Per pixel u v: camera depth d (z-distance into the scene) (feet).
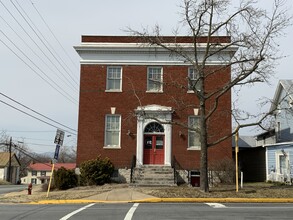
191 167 93.97
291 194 65.72
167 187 77.56
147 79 97.19
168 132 94.84
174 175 88.38
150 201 60.75
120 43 97.55
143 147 95.30
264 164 106.83
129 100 96.68
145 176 87.71
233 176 88.74
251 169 117.08
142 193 66.85
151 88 97.19
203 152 69.15
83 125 96.53
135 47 96.63
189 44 95.30
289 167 95.66
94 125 96.48
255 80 68.28
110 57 98.27
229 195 64.75
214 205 53.83
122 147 95.25
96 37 98.37
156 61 97.25
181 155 94.48
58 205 56.24
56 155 71.00
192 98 95.86
